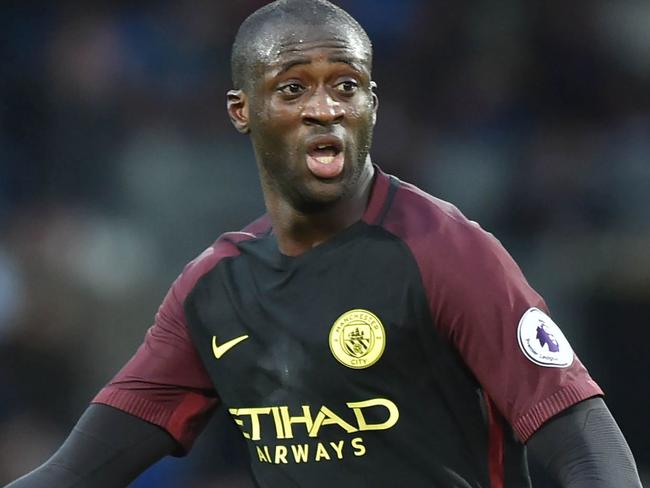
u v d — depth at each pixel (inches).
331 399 412.8
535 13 1376.7
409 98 1344.7
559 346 394.6
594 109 1341.0
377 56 1359.5
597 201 1256.8
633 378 1123.9
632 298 1159.6
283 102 410.0
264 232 446.9
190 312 444.1
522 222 1254.9
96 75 1333.7
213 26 1359.5
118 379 463.2
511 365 391.2
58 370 1164.5
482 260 399.5
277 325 421.7
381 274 408.8
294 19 411.8
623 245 1194.6
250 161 1256.2
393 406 408.2
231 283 436.5
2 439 1124.5
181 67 1343.5
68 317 1178.6
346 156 408.5
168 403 460.1
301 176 410.0
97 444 456.4
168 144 1279.5
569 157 1282.0
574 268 1195.9
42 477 450.6
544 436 387.2
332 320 411.5
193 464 1083.3
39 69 1342.3
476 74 1357.0
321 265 418.6
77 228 1232.2
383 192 428.1
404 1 1384.1
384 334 404.8
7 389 1147.9
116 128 1310.3
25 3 1363.2
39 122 1322.6
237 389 435.5
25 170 1296.8
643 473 1074.1
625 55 1365.7
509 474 422.3
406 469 411.8
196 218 1238.9
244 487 1073.5
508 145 1304.1
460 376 408.5
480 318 393.1
